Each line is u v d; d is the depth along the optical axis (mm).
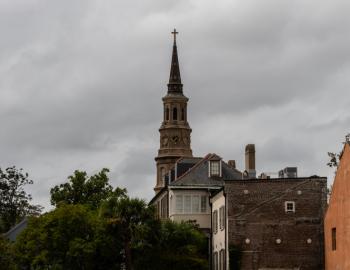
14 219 140625
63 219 80000
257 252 76250
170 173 99125
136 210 77000
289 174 86000
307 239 76188
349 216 67688
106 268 78688
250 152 96250
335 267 71500
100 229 77375
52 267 79062
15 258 87188
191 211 88875
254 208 77062
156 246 77312
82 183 104688
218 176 90688
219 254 80312
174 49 195625
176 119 190750
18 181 142625
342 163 69812
